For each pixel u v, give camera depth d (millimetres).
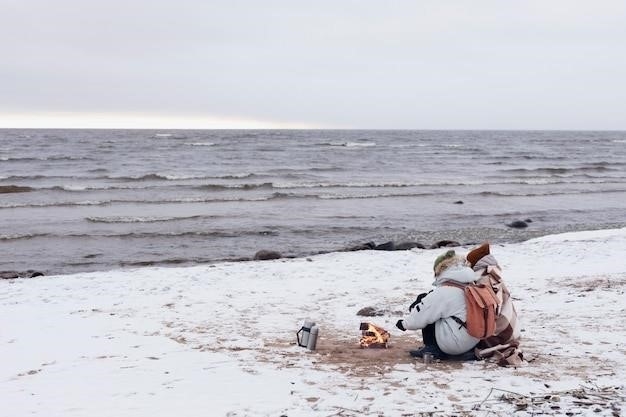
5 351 8055
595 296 10617
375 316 9766
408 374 6461
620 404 5270
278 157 65875
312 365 6930
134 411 5586
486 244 7164
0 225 25812
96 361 7367
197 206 31922
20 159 56219
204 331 8836
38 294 12859
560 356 7109
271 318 9719
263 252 19344
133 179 42594
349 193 37625
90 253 20922
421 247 20641
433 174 51312
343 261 16250
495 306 6789
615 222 28500
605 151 93312
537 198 37344
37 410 5707
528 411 5148
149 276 14562
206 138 119188
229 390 6082
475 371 6516
